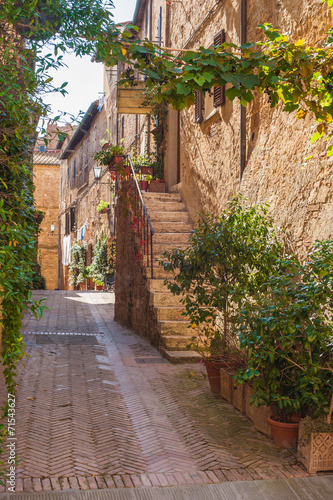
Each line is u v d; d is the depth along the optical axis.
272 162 6.64
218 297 6.08
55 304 14.53
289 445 4.55
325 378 4.54
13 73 3.82
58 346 8.45
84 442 4.55
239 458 4.34
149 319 8.93
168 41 12.95
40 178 37.47
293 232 5.93
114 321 12.09
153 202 11.24
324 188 5.37
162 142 13.33
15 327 4.58
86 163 27.44
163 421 5.17
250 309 4.87
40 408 5.36
